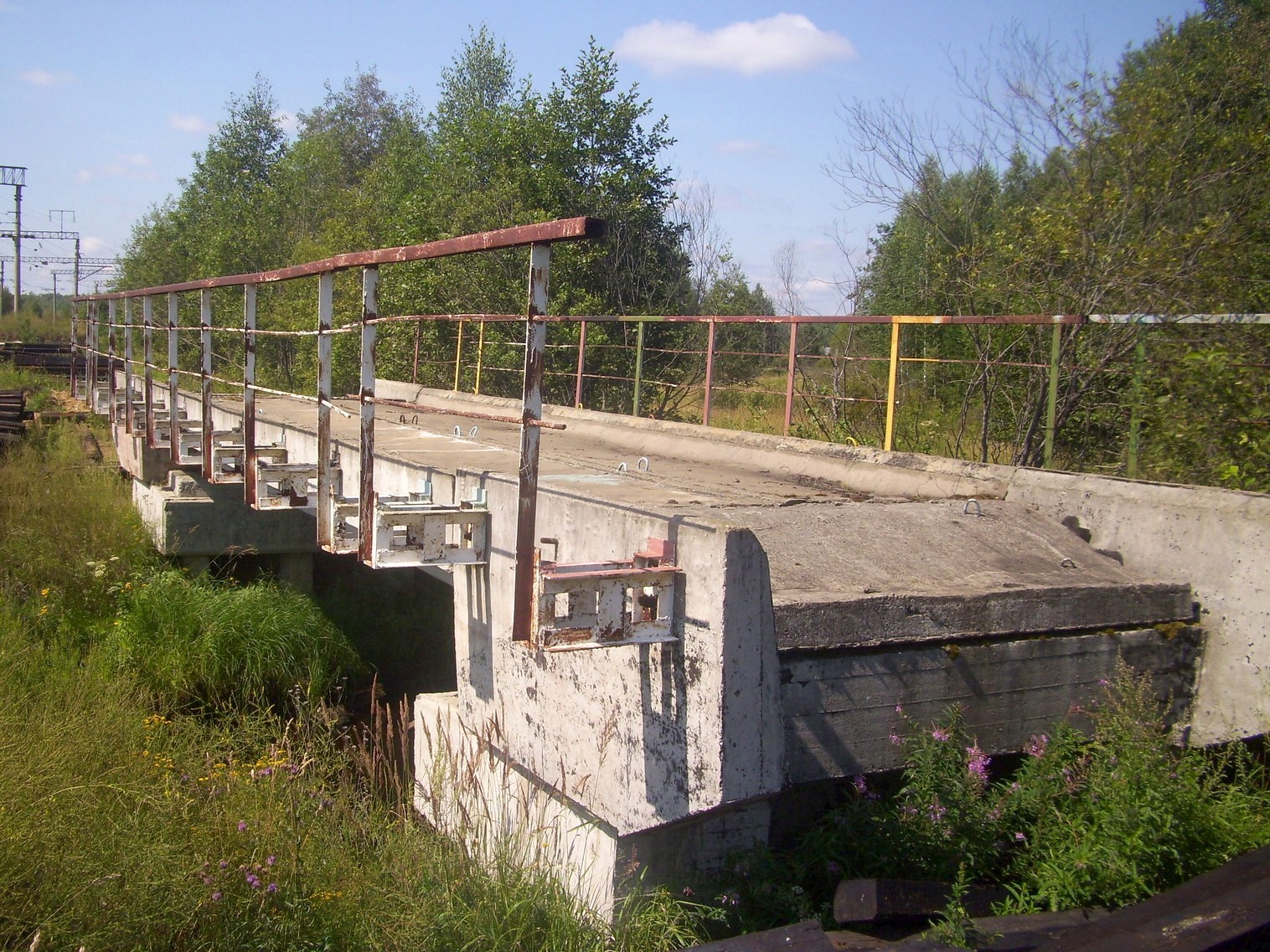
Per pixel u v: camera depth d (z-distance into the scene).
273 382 28.34
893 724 4.68
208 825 5.43
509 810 5.71
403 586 13.52
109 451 16.28
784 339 21.72
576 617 4.22
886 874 4.39
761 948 3.82
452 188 20.55
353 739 8.98
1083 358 8.20
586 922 4.65
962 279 10.84
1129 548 5.77
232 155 39.78
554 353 18.45
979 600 4.84
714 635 4.18
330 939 4.65
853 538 5.37
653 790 4.57
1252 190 9.58
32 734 6.39
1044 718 5.04
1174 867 4.27
